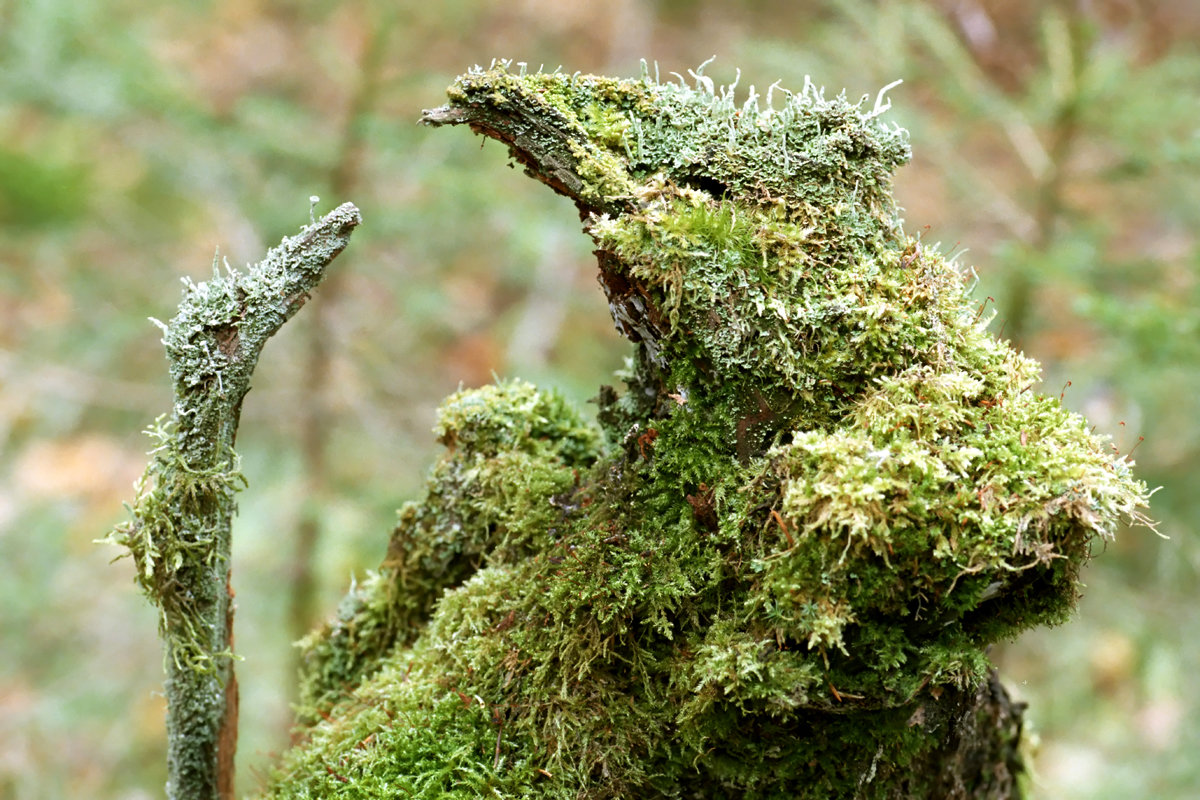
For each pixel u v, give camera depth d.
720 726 1.00
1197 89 2.95
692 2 5.79
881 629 0.91
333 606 3.63
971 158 3.67
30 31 3.48
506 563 1.26
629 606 1.02
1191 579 3.37
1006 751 1.33
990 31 3.13
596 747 1.05
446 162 3.53
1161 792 3.27
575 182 1.03
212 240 4.36
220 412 1.00
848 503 0.85
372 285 4.20
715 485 1.00
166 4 4.17
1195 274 2.68
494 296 5.19
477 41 5.16
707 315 0.99
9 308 4.72
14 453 4.67
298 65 4.47
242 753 3.45
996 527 0.85
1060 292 3.00
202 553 1.04
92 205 4.74
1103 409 2.95
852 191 1.05
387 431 3.91
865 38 3.32
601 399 1.23
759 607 0.95
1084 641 3.67
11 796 3.70
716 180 1.04
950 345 0.99
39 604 4.18
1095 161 2.95
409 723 1.12
